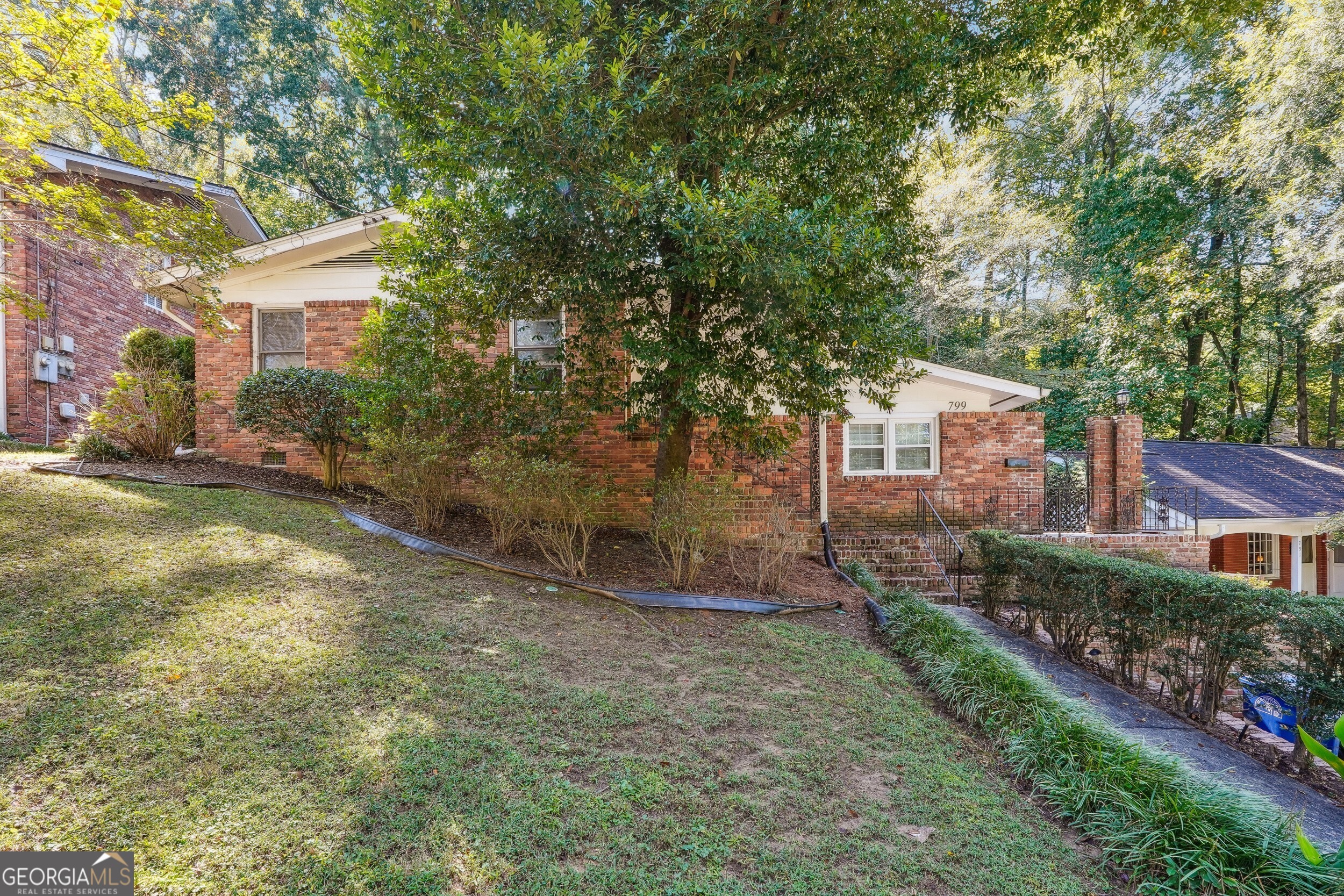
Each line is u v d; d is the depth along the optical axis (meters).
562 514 6.10
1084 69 7.53
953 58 6.37
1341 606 3.85
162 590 4.09
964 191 16.38
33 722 2.72
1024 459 10.34
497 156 5.20
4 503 4.92
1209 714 4.61
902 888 2.41
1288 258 14.70
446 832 2.43
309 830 2.36
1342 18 13.25
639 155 5.87
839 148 6.46
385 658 3.72
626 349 6.08
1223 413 19.05
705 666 4.32
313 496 6.95
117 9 5.58
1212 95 17.11
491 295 6.40
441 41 5.30
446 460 6.55
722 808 2.80
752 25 5.58
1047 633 6.57
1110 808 2.94
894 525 10.22
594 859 2.41
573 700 3.57
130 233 7.43
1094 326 17.69
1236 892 2.41
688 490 6.41
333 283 8.88
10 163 6.34
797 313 5.67
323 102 19.28
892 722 3.81
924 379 10.36
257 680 3.29
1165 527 10.88
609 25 5.29
